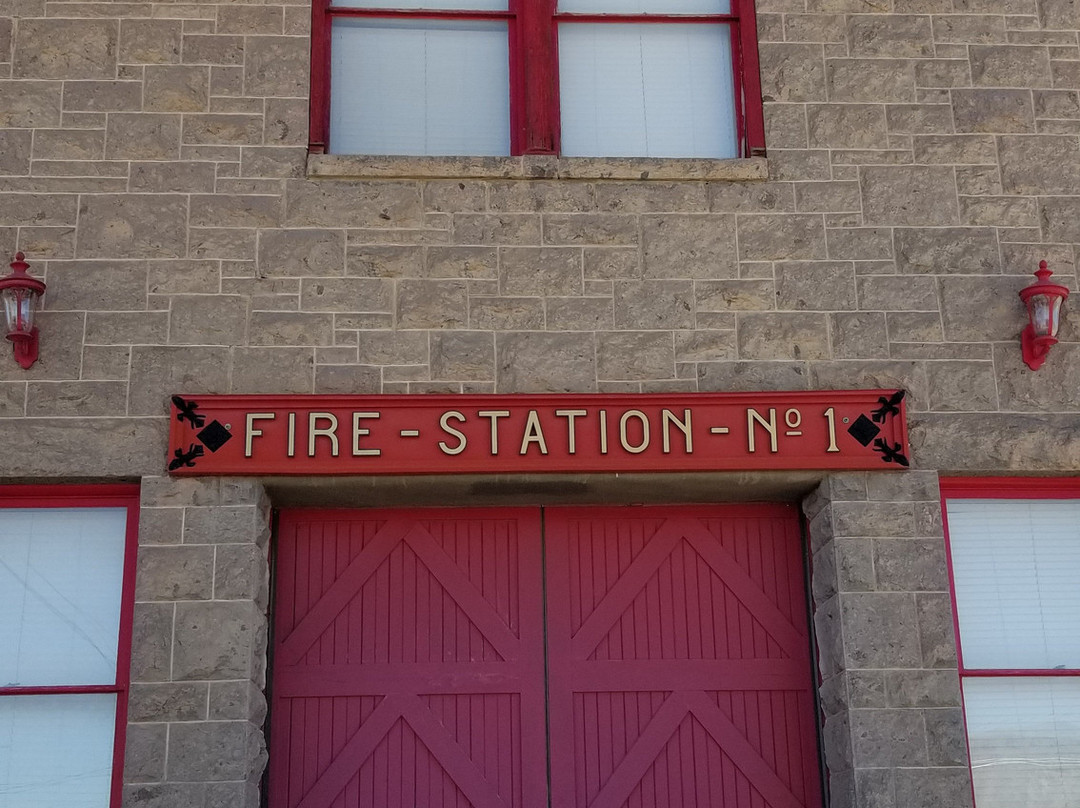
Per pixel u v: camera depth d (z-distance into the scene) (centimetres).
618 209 778
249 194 766
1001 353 767
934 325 769
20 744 697
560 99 823
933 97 811
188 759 676
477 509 765
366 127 810
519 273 764
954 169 798
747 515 773
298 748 721
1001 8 831
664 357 754
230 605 700
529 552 759
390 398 731
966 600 746
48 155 765
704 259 773
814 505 754
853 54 816
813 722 743
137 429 725
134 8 793
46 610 715
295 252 758
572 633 748
